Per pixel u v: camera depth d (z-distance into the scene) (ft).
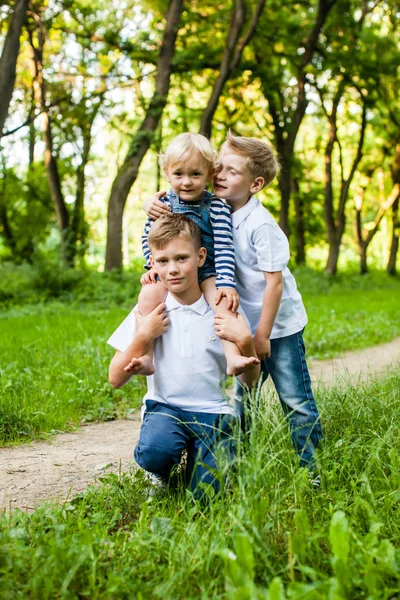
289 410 12.67
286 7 77.10
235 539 8.35
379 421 14.85
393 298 70.18
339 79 96.27
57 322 40.32
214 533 9.10
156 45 74.59
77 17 78.02
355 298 69.15
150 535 9.58
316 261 143.13
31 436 17.51
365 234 180.86
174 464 11.54
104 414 20.53
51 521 10.47
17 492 13.05
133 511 11.41
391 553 8.57
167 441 11.35
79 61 83.51
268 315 11.85
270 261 11.86
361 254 125.18
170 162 11.57
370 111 110.83
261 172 11.98
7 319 44.11
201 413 11.71
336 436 13.98
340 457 12.84
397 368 22.12
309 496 11.03
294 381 12.62
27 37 78.48
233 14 66.54
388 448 13.03
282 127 89.15
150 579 8.75
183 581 8.44
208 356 11.70
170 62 67.92
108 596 8.24
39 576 8.23
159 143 68.59
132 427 19.22
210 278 11.91
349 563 8.41
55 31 79.82
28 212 102.68
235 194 11.96
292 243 123.85
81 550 8.80
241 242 12.10
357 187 127.54
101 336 31.78
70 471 14.48
